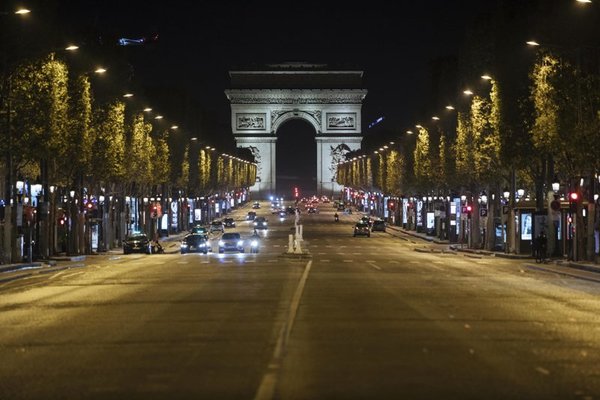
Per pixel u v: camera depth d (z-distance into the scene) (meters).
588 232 72.31
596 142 65.50
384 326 30.45
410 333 28.61
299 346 25.80
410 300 40.34
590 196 72.06
